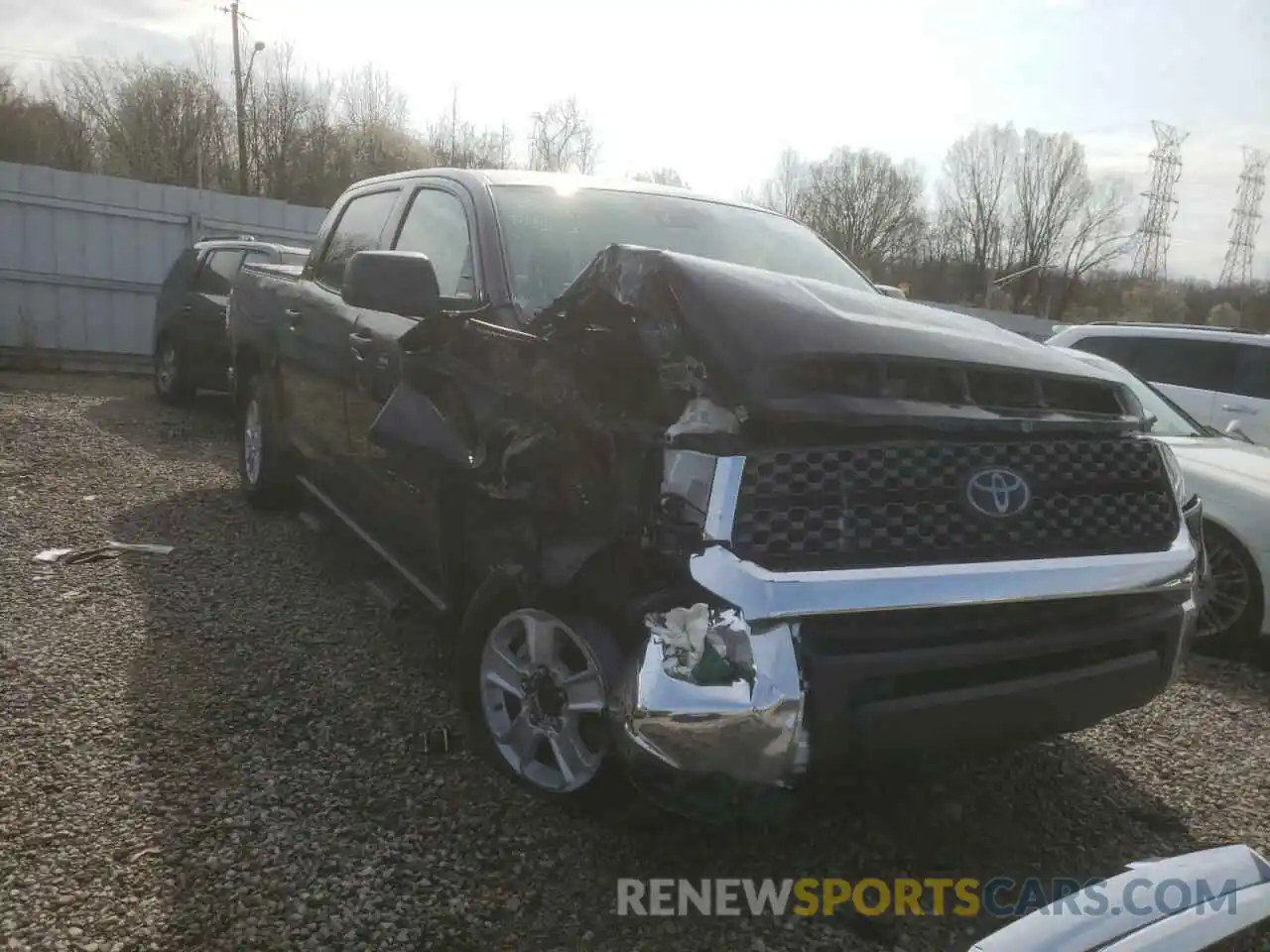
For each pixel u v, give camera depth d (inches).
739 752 93.3
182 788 119.6
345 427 175.6
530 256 141.4
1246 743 156.6
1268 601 197.9
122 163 1321.4
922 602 97.1
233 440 349.7
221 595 186.2
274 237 593.9
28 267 532.1
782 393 97.5
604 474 104.3
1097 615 109.3
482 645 125.0
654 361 103.5
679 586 96.5
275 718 139.1
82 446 314.8
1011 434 106.7
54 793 116.4
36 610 172.4
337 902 100.7
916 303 137.8
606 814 112.8
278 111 1353.3
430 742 133.0
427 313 129.6
